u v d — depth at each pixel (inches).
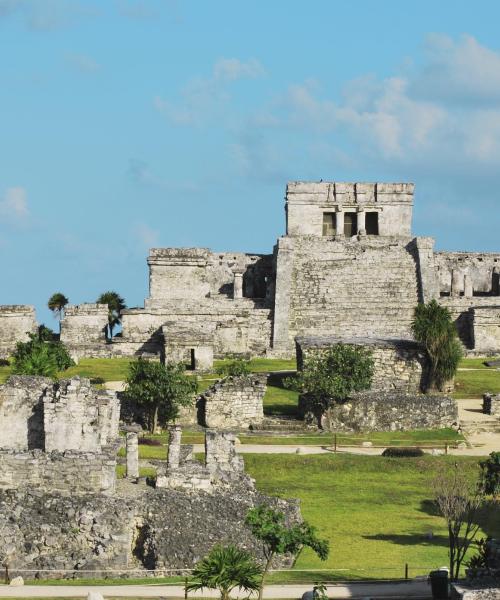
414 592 5246.1
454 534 6240.2
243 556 5108.3
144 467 6786.4
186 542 5723.4
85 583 5354.3
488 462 6761.8
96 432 6190.9
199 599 5029.5
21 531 5654.5
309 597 5039.4
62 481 5861.2
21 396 6328.7
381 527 6761.8
